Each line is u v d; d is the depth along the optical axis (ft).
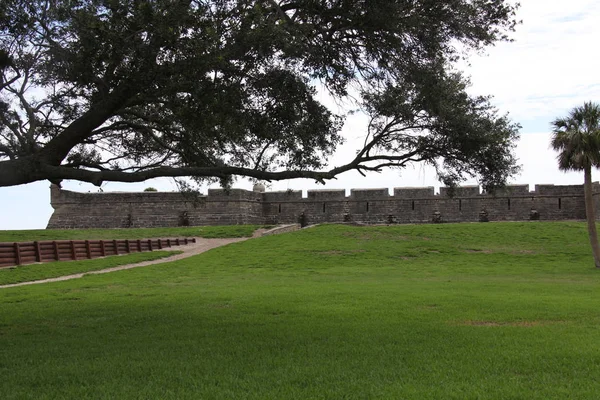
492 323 39.06
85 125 33.55
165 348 31.01
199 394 22.21
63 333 36.37
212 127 37.65
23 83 36.73
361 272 90.99
